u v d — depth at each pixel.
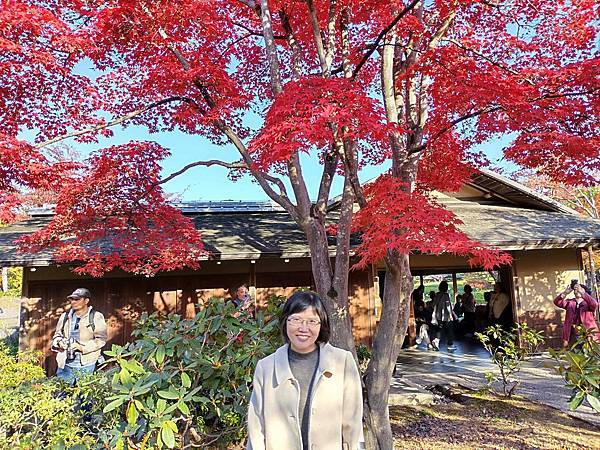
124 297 9.18
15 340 11.88
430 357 10.41
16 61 4.59
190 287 9.45
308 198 5.37
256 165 4.74
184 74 5.40
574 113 4.78
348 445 2.20
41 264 7.92
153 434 3.24
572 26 5.50
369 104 3.84
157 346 3.59
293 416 2.11
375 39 5.62
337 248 5.09
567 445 4.61
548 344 10.73
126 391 3.01
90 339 5.21
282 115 3.76
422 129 5.17
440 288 11.96
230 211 12.48
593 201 20.16
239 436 4.27
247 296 7.00
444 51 4.73
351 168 4.88
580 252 11.23
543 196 12.06
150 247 6.63
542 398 6.52
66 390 3.52
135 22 5.44
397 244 3.68
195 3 5.52
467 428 5.28
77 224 6.50
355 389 2.25
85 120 5.74
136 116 6.59
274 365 2.22
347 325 4.92
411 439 4.98
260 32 6.85
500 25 6.04
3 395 3.19
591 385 3.93
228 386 4.03
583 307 8.20
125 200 6.69
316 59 7.38
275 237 9.85
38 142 5.58
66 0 5.15
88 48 5.06
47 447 2.97
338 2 5.70
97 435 3.26
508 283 11.26
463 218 11.17
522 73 4.91
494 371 8.61
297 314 2.22
